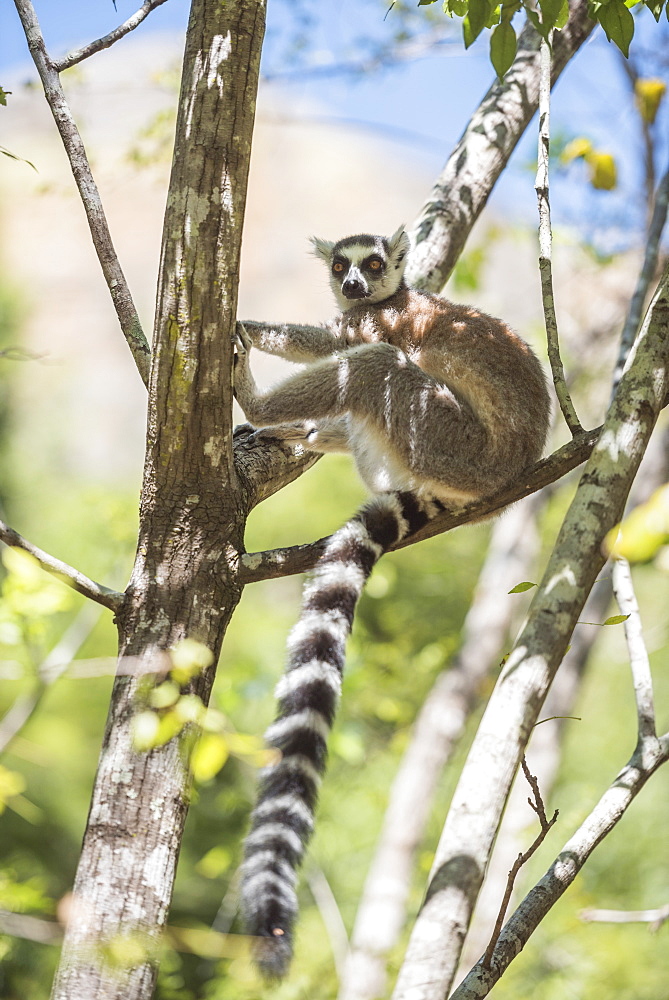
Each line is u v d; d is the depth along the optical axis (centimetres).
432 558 2547
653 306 600
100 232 724
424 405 954
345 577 786
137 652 631
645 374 574
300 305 3597
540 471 759
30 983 1622
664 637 1839
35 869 2088
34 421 3116
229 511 670
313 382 965
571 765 2425
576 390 1978
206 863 1435
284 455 880
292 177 4006
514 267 2530
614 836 2225
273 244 3781
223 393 640
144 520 666
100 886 567
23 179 2755
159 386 638
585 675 1734
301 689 709
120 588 1652
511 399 959
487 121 1109
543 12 649
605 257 1802
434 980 459
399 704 1967
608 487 548
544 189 689
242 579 674
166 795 588
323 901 1675
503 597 1866
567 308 2027
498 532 1962
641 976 1798
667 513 420
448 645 2058
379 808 1977
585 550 534
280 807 632
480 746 500
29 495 2795
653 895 2109
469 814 489
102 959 541
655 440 1689
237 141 619
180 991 1554
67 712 2212
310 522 2575
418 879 1742
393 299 1080
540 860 1841
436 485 949
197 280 619
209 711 546
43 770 2139
